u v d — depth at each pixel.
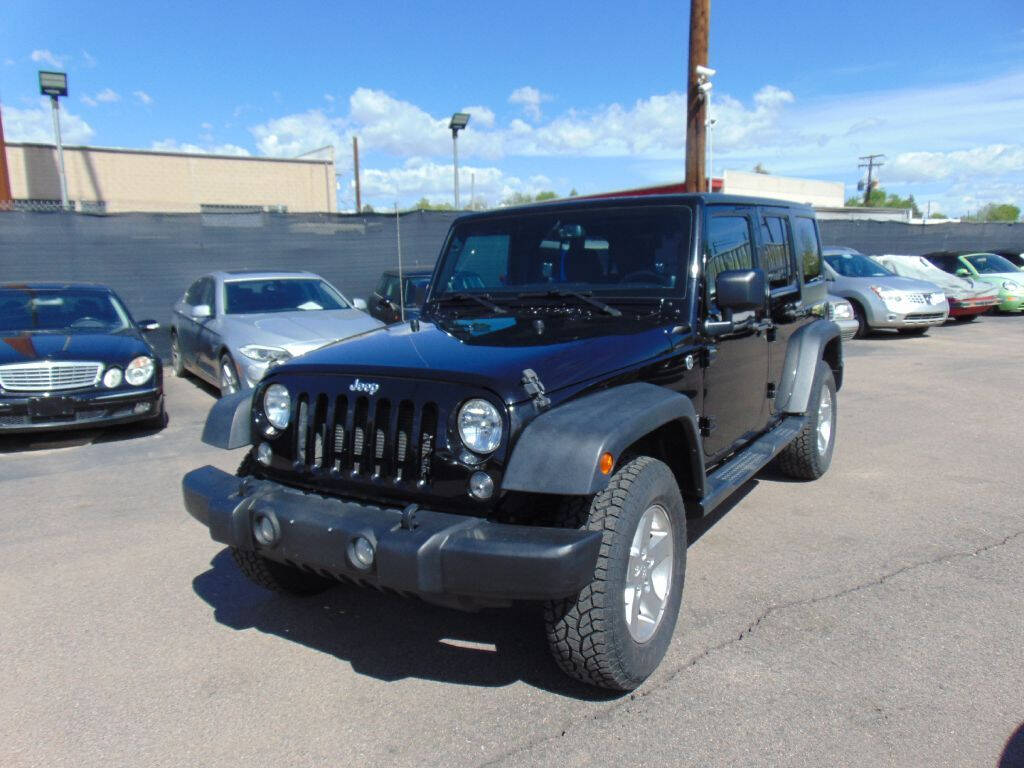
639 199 4.04
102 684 3.21
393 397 2.96
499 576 2.56
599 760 2.65
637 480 2.94
